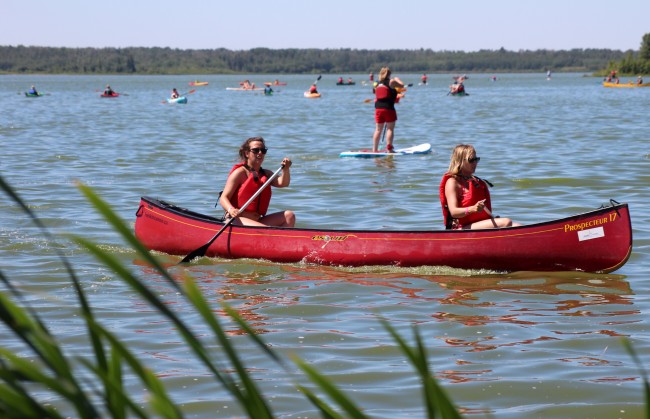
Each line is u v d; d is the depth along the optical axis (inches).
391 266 539.8
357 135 1690.5
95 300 453.7
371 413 299.9
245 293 476.4
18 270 516.7
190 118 2337.6
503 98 3777.1
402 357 362.0
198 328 401.7
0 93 5054.1
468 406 309.7
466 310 438.9
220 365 101.0
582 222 522.9
